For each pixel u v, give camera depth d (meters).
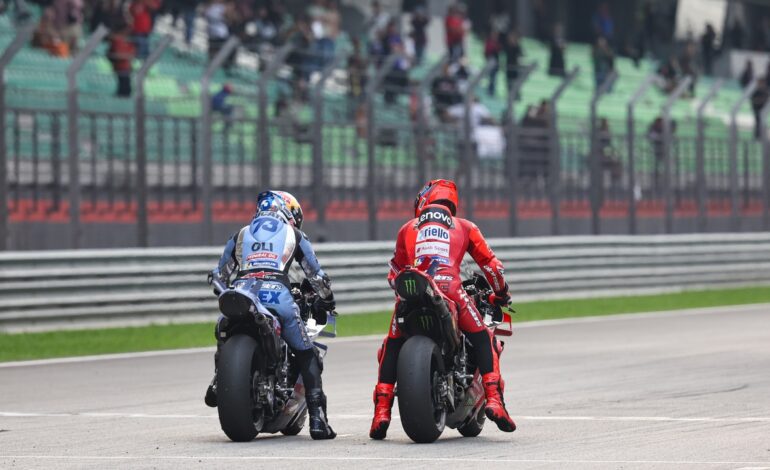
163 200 74.12
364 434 33.22
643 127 129.25
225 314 30.38
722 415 36.62
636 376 47.12
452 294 31.20
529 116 92.94
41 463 28.31
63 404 40.12
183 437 32.66
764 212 104.00
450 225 31.78
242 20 98.19
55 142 69.50
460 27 120.06
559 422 35.41
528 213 90.56
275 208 32.78
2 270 59.91
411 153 87.38
